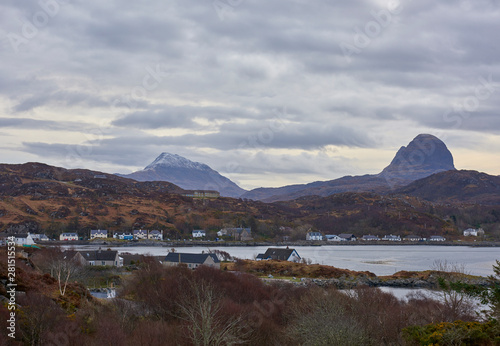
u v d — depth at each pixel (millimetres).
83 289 57125
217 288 62969
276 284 91125
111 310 51719
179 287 58031
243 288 66750
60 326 40906
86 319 44875
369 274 125625
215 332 42375
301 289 79125
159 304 54250
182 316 51344
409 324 47188
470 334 37406
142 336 42312
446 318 49969
